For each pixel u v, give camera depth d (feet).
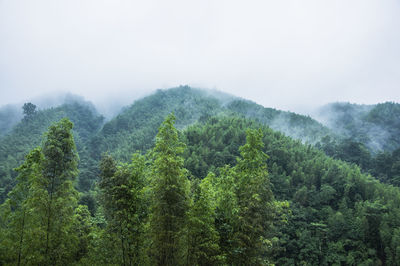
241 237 52.44
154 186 50.78
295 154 267.18
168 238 50.26
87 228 70.64
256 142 60.23
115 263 55.42
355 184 219.20
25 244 50.44
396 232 157.79
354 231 169.37
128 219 51.98
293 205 192.54
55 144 53.47
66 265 57.52
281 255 158.71
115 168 54.70
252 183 55.98
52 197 52.80
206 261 53.11
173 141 53.78
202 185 55.21
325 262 157.38
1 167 279.08
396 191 213.25
